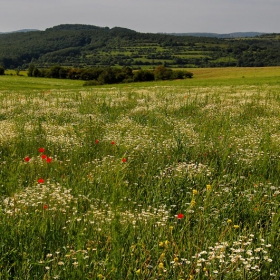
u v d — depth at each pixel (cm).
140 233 430
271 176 666
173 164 710
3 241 399
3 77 9138
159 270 351
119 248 373
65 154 849
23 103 1850
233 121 1270
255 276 354
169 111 1536
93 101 1862
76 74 10269
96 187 609
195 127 1148
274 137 948
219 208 514
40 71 10744
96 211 479
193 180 618
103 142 939
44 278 342
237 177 639
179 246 404
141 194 581
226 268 350
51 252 399
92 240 418
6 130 1070
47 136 995
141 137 959
